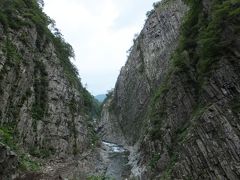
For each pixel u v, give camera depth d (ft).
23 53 175.22
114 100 475.72
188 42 140.56
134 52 418.92
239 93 93.25
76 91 260.21
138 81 367.25
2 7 180.34
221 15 108.58
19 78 161.79
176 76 140.26
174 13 329.31
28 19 199.21
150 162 138.82
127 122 378.12
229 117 88.94
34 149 161.07
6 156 83.97
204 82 109.50
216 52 108.78
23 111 159.43
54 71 218.79
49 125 186.29
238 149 82.64
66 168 159.43
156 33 349.20
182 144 103.35
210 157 89.71
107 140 404.16
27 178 102.89
